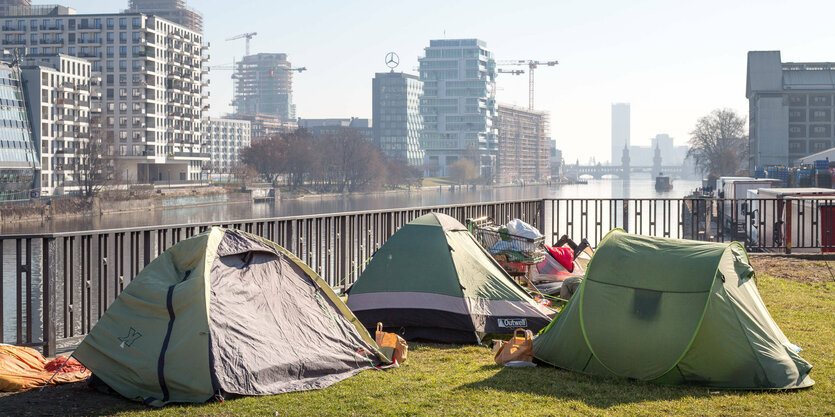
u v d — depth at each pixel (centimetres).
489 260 920
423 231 888
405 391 621
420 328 843
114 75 12212
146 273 669
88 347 639
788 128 13612
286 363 644
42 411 570
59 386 644
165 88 12912
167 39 12938
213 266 661
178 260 679
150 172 12875
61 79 10938
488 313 839
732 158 13850
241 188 13025
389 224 1217
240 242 697
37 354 700
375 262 884
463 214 1343
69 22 12281
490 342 832
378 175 17262
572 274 1132
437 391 621
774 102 13562
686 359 654
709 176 13350
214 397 593
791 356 673
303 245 1084
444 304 834
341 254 1116
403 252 878
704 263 687
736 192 4109
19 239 740
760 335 667
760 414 562
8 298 3769
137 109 12175
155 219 9319
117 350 630
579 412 566
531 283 1065
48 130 10556
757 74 14088
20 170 9881
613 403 593
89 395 616
